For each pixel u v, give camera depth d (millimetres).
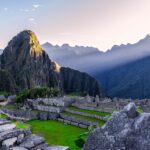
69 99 78312
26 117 68562
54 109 70625
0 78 196000
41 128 52594
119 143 7453
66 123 58781
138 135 7348
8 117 62875
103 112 62781
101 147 7660
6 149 10828
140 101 63500
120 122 7742
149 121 7449
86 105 69375
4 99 106500
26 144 11320
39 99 84125
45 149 11336
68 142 38656
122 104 63875
